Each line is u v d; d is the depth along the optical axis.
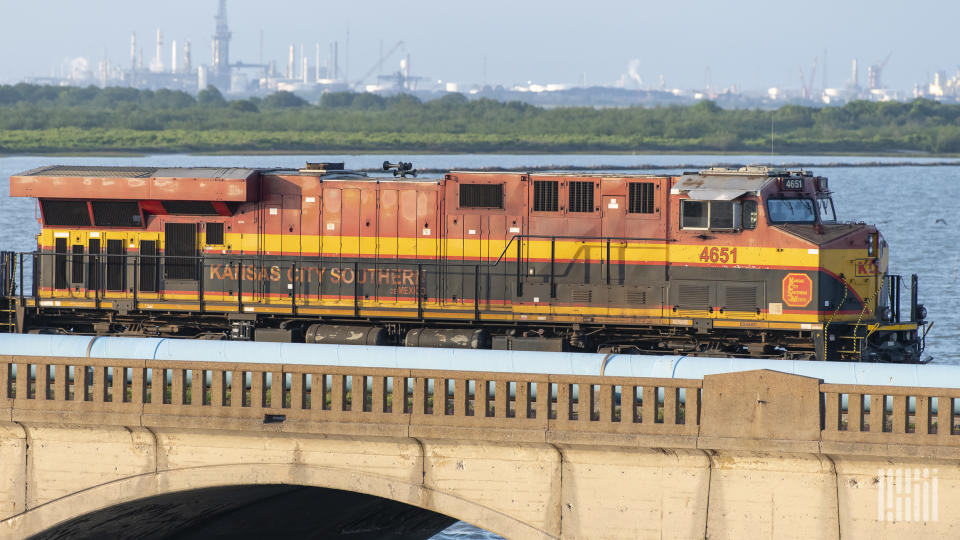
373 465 80.12
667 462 75.81
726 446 74.62
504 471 78.12
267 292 118.94
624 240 109.88
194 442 82.44
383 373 79.69
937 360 160.62
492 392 88.94
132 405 82.75
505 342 112.06
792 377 73.81
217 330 122.31
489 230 113.56
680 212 108.00
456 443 78.62
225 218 119.31
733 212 105.44
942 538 72.44
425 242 115.38
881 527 73.25
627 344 112.75
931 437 72.38
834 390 73.44
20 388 84.44
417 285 115.56
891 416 81.00
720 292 107.31
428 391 85.62
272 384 81.19
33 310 122.38
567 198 111.38
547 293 112.06
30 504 84.88
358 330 115.56
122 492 83.50
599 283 110.75
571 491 77.31
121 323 122.38
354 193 116.94
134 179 117.62
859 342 105.75
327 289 117.88
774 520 74.62
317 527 106.38
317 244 117.88
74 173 119.88
